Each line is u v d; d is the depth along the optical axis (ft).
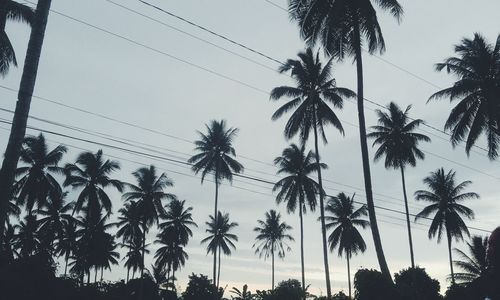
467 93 107.76
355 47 73.77
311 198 150.92
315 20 75.66
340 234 194.08
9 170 41.86
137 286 195.21
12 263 72.79
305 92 123.03
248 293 189.26
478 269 167.43
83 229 204.44
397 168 148.66
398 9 73.87
